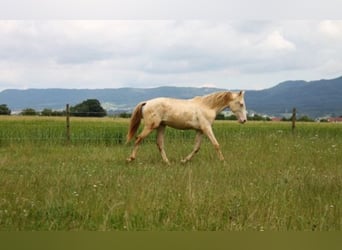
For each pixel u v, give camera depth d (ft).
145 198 24.04
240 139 60.34
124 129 77.46
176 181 29.76
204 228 20.13
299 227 20.52
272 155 44.98
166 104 42.78
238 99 44.65
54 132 69.10
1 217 20.65
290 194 26.13
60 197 24.62
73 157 44.93
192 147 53.01
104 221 20.22
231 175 33.73
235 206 23.04
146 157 45.70
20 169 35.96
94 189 26.94
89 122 101.55
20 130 72.79
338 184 30.12
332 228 20.34
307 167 38.19
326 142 58.80
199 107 43.55
